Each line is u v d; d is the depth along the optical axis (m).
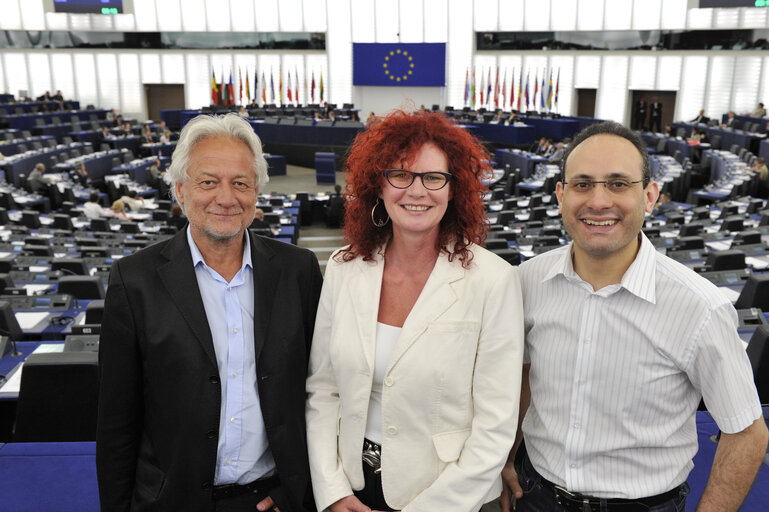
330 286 1.85
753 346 3.13
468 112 23.98
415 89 26.16
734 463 1.54
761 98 20.61
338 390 1.83
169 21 26.17
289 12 26.17
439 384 1.66
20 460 2.43
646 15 22.33
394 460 1.71
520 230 9.62
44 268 6.53
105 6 21.05
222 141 1.71
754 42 20.39
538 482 1.79
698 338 1.53
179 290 1.73
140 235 9.15
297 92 26.16
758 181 13.89
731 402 1.51
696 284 1.56
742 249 6.80
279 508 1.86
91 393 3.00
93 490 2.26
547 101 23.59
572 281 1.68
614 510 1.66
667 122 23.12
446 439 1.69
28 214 10.69
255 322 1.79
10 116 20.89
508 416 1.64
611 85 23.42
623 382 1.61
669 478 1.65
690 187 16.98
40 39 25.97
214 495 1.81
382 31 26.02
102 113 24.78
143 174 17.50
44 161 16.53
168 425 1.74
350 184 1.80
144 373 1.76
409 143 1.64
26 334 4.48
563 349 1.69
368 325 1.73
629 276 1.58
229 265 1.81
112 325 1.73
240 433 1.81
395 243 1.77
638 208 1.54
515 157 18.58
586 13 23.44
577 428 1.67
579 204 1.57
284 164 20.06
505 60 25.08
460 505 1.63
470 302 1.68
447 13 25.31
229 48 26.44
